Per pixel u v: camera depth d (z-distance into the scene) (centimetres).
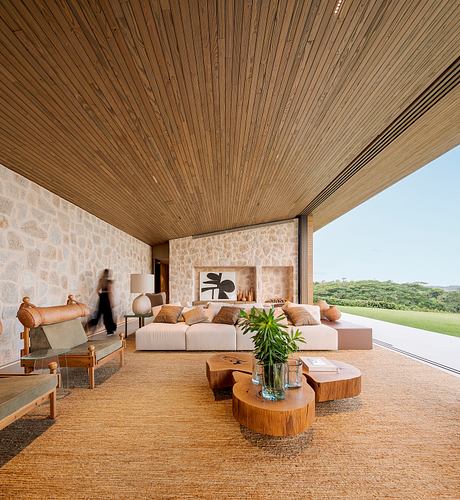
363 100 293
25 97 244
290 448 197
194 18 189
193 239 907
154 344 448
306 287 853
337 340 454
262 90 269
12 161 353
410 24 203
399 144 401
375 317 948
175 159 398
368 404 264
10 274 375
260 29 201
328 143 396
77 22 183
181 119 305
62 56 207
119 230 744
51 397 237
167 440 207
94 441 206
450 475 171
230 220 802
